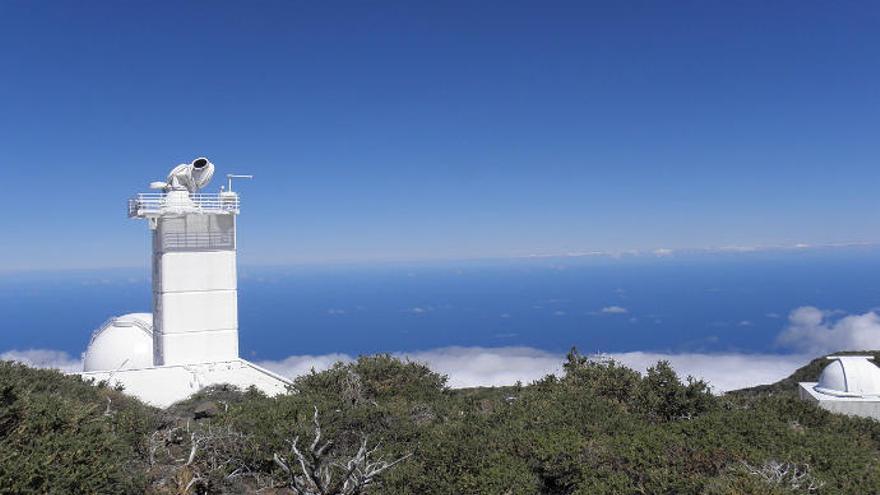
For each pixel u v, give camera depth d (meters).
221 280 31.23
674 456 10.73
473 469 10.99
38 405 9.54
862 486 9.77
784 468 10.36
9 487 7.94
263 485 11.38
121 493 9.31
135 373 28.39
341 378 19.42
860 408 19.55
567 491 10.73
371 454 12.04
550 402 14.55
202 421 14.70
